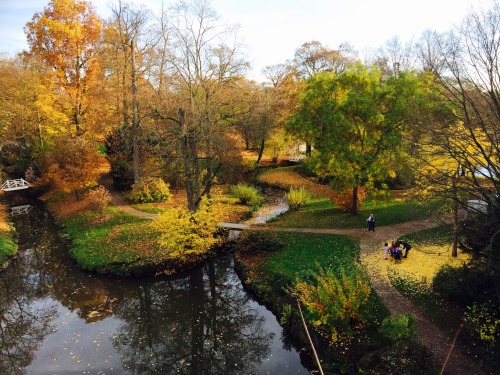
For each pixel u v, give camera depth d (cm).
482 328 1212
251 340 1566
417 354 1169
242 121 3322
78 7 3688
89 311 1830
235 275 2133
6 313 1830
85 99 3941
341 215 2702
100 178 4069
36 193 4075
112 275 2117
